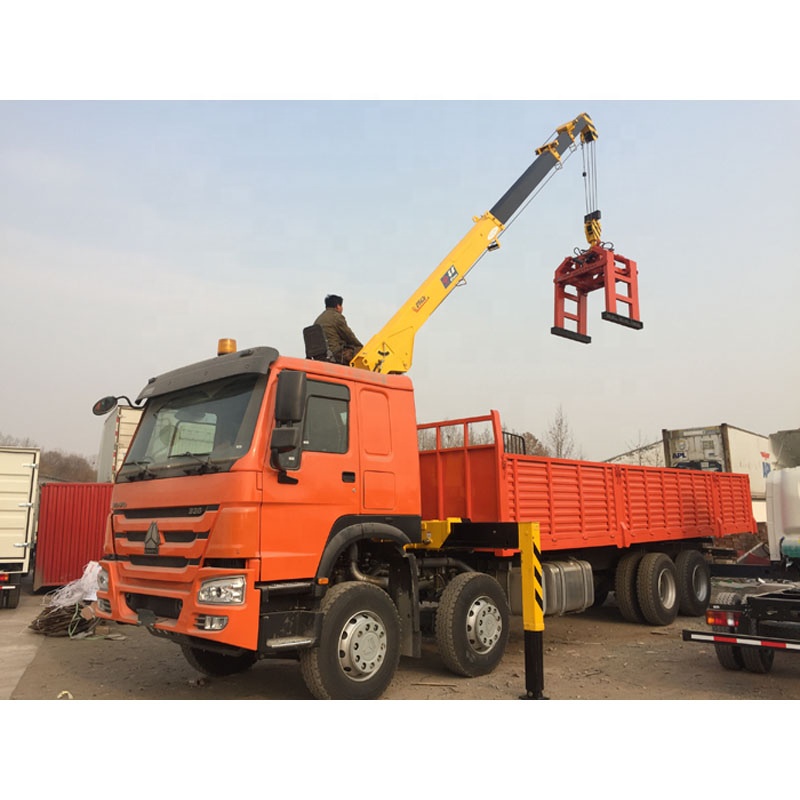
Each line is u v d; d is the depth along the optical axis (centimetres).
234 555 488
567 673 692
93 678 687
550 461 805
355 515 577
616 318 1137
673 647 836
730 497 1252
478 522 714
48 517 1577
